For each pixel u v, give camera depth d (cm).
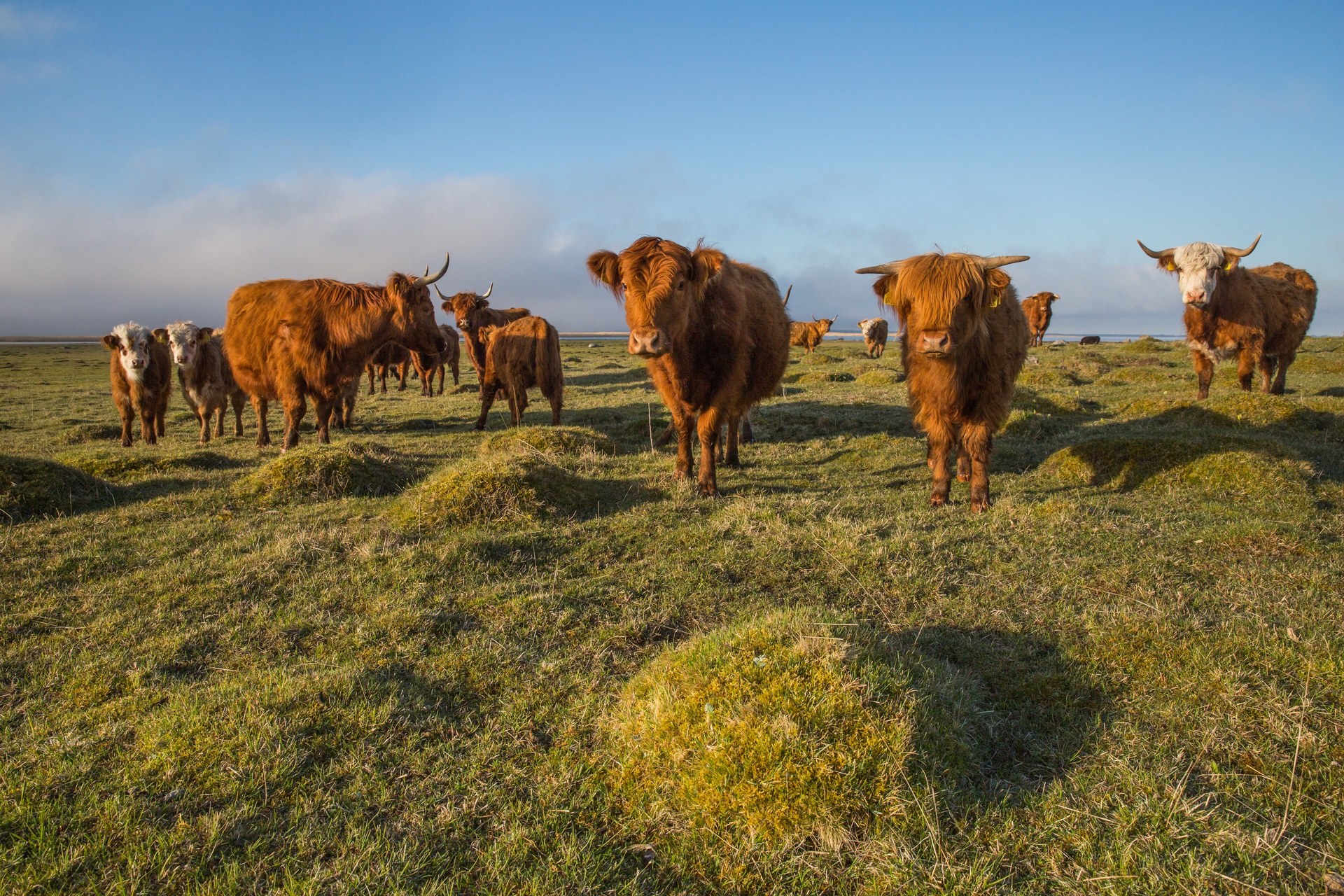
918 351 562
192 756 279
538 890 219
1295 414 960
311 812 253
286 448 1087
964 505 651
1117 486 723
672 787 261
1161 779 260
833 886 224
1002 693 328
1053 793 257
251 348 1101
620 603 435
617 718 302
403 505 646
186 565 517
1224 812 245
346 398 1448
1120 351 2788
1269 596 410
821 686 284
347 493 753
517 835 241
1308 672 321
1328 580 430
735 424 870
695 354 677
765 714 272
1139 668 336
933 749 263
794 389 1923
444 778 273
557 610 421
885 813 242
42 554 552
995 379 618
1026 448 946
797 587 456
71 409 2047
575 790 269
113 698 340
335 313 1070
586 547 539
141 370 1220
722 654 315
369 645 385
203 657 380
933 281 559
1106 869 224
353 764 279
